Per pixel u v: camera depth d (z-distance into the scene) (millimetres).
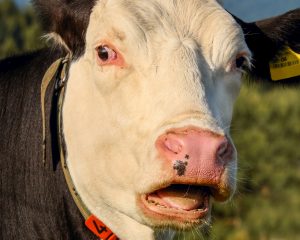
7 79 4375
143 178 3422
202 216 3389
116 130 3682
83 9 3896
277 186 14422
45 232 4062
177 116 3365
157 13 3756
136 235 3926
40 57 4355
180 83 3508
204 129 3299
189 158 3246
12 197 4148
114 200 3781
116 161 3705
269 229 14008
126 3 3791
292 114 14914
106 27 3752
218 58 3754
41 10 4035
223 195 3387
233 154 3424
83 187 3918
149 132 3500
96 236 3986
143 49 3650
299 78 4695
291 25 4539
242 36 3936
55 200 4043
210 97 3568
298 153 14781
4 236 4133
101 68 3736
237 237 13227
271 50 4598
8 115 4258
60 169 4023
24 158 4137
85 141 3848
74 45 3961
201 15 3811
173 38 3684
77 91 3910
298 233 14219
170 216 3389
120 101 3658
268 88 4879
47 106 4066
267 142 14617
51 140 4027
